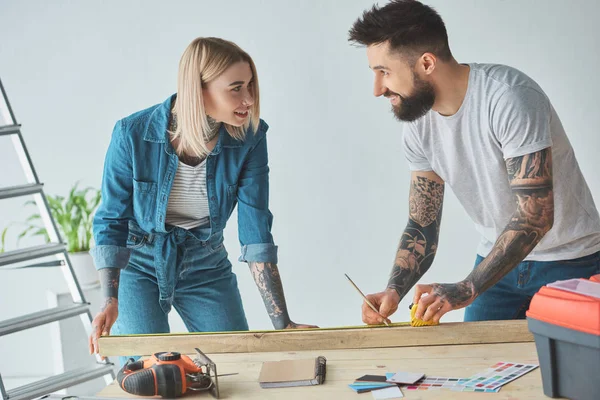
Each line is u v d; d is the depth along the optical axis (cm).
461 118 188
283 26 361
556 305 125
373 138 364
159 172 211
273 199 374
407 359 157
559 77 343
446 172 203
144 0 369
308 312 379
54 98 382
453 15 347
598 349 119
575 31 339
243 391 142
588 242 202
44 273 400
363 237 371
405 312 381
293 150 369
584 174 347
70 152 387
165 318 224
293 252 377
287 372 147
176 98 212
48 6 375
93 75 379
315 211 373
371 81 360
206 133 206
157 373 138
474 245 366
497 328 164
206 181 217
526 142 174
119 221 215
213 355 167
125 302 222
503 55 347
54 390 231
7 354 407
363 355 161
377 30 175
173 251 221
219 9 364
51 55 379
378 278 373
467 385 137
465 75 184
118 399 138
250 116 207
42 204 254
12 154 389
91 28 374
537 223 173
